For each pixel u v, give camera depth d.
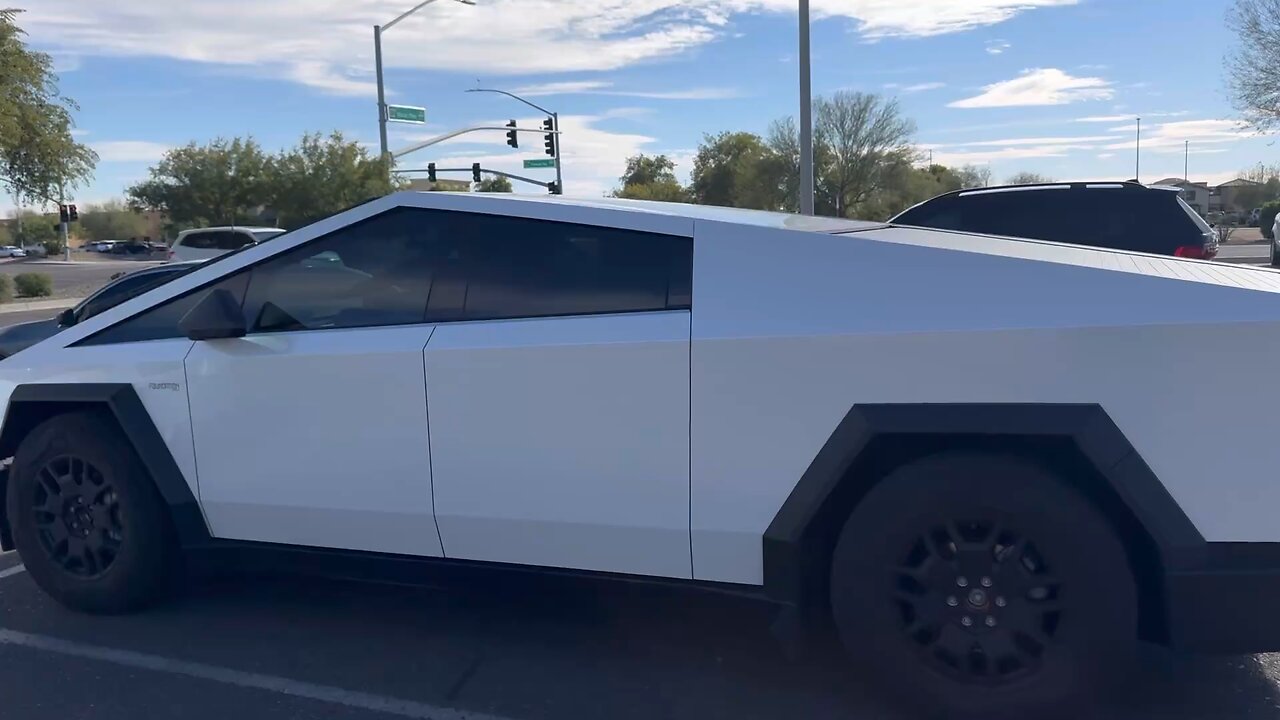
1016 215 9.84
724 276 3.51
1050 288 3.20
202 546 4.30
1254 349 2.99
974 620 3.24
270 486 4.11
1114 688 3.32
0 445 4.59
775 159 54.09
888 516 3.29
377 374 3.89
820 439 3.32
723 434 3.43
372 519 3.96
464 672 3.94
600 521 3.62
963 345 3.18
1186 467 3.04
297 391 4.02
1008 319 3.17
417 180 51.38
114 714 3.64
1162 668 3.80
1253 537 3.01
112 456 4.35
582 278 3.71
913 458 3.37
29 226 91.75
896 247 3.42
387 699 3.73
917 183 54.94
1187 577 3.03
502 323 3.77
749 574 3.47
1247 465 3.01
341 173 47.75
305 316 4.11
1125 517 3.19
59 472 4.50
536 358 3.65
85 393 4.35
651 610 3.66
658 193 65.00
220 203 48.94
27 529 4.53
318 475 4.02
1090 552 3.10
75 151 29.92
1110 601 3.10
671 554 3.56
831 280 3.40
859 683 3.77
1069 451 3.19
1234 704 3.52
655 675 3.88
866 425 3.25
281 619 4.50
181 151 49.50
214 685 3.86
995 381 3.16
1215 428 3.02
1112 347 3.08
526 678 3.88
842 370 3.29
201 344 4.22
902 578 3.33
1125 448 3.06
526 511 3.72
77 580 4.49
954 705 3.27
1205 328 3.02
